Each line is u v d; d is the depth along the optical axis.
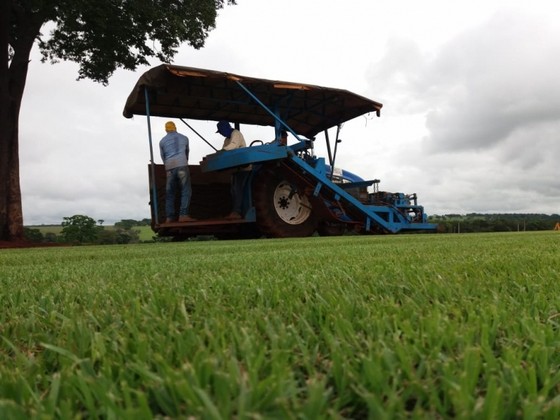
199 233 10.46
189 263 2.78
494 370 0.58
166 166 9.10
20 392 0.54
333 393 0.56
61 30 13.20
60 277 2.14
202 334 0.79
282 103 10.31
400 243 4.79
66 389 0.55
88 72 14.45
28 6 11.34
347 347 0.68
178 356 0.67
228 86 9.20
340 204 10.67
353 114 11.01
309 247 4.60
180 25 12.02
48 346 0.67
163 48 13.62
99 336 0.77
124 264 2.94
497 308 0.97
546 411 0.47
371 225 11.48
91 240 20.19
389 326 0.81
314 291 1.36
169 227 9.17
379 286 1.41
